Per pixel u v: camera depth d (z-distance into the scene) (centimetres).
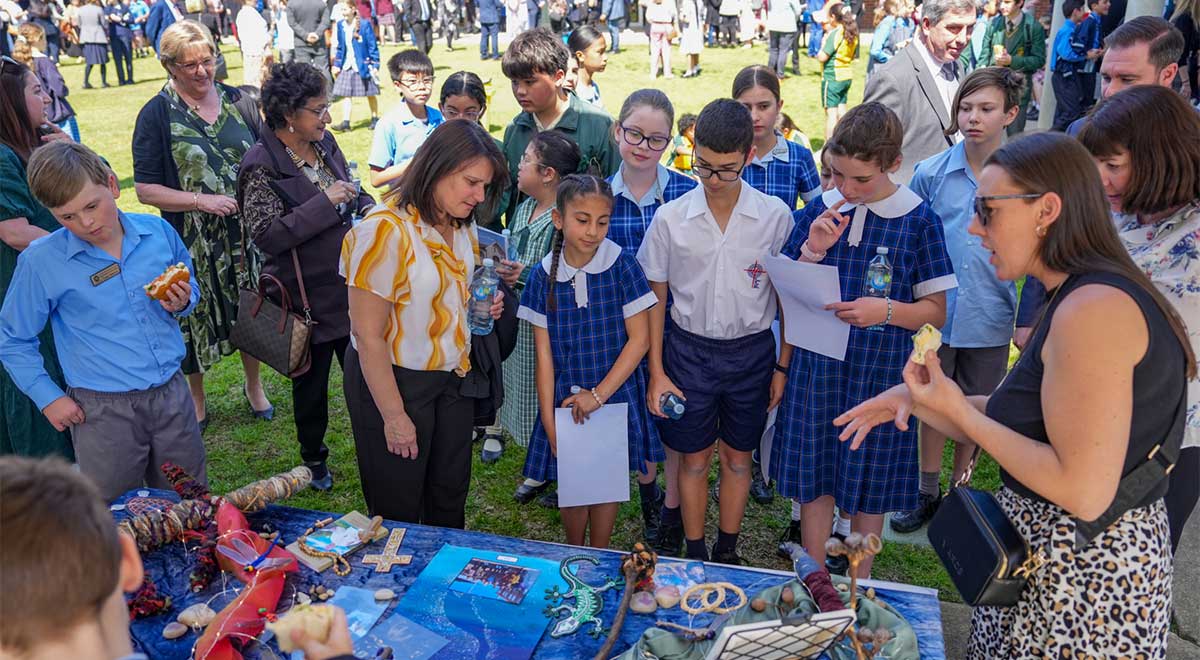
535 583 222
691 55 1516
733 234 293
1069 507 166
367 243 247
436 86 1461
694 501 328
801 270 274
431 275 254
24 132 339
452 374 278
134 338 289
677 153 603
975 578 181
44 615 112
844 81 991
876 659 184
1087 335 161
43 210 343
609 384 296
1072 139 174
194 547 237
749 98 379
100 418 289
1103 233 170
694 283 298
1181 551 354
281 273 365
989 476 426
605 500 297
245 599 207
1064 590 178
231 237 437
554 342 300
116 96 1525
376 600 216
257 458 453
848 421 211
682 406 302
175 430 305
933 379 183
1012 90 321
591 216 275
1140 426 167
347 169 401
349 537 240
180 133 412
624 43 1977
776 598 190
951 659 309
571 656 198
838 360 285
